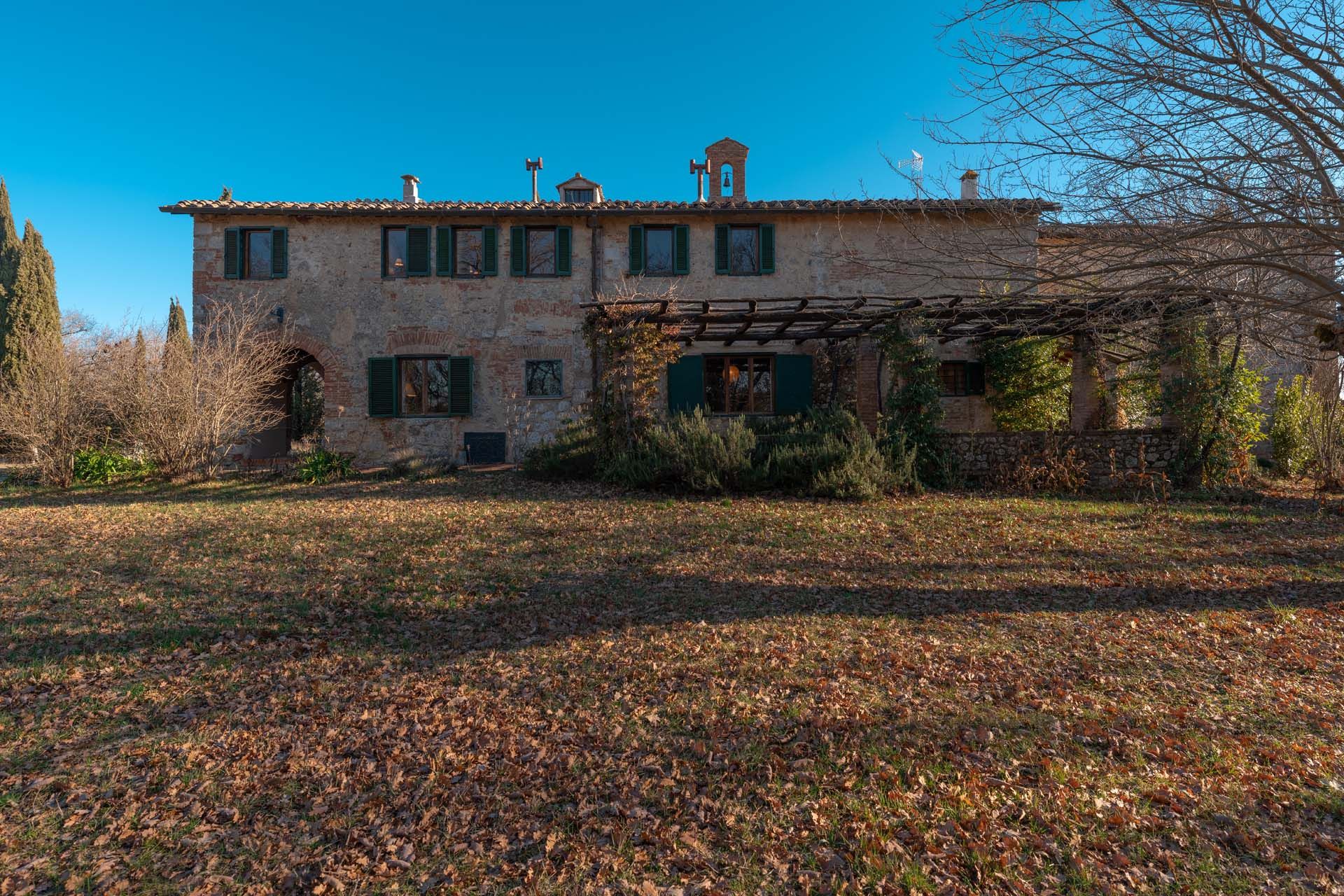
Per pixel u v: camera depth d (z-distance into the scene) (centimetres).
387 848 309
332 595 669
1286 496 1220
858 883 275
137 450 1453
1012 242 625
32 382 1400
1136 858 284
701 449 1200
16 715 439
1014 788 334
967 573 723
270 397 1598
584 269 1675
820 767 355
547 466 1380
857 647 520
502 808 336
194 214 1614
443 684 479
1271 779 341
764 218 1664
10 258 2983
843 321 1298
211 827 329
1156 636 540
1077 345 1373
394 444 1647
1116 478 1241
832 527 927
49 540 884
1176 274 592
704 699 438
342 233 1652
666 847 301
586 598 655
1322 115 530
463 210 1617
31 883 291
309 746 401
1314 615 586
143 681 489
